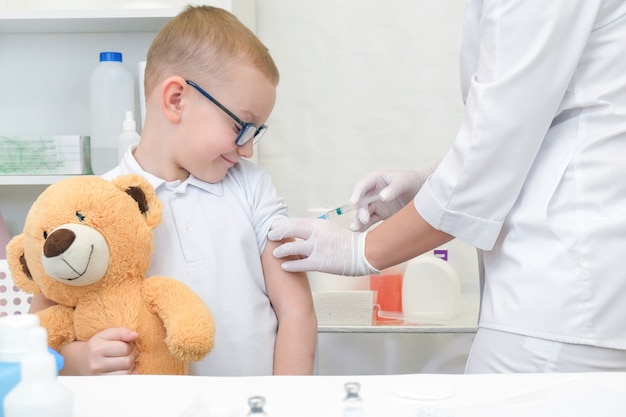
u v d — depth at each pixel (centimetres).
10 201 218
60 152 198
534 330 107
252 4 212
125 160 132
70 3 218
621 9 109
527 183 113
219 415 74
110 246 107
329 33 218
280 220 137
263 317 130
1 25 203
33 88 218
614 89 109
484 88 106
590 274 105
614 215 106
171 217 126
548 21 103
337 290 195
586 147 108
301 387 85
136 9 190
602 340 106
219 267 127
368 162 221
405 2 216
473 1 126
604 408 79
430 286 193
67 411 64
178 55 126
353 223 150
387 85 219
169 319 109
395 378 89
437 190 115
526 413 77
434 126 219
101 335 106
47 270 101
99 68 200
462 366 211
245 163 142
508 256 113
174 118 125
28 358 64
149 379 89
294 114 221
